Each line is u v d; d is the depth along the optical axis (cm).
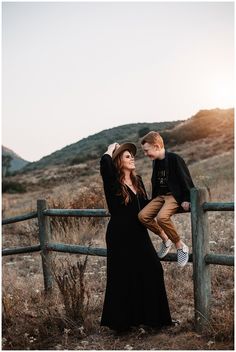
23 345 489
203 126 6209
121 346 473
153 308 498
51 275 659
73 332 514
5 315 552
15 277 752
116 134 12600
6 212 2045
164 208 479
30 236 1105
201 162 3572
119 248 507
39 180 5500
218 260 469
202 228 475
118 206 514
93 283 682
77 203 1178
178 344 456
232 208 457
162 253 515
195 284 480
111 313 501
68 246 620
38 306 595
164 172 492
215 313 507
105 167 515
